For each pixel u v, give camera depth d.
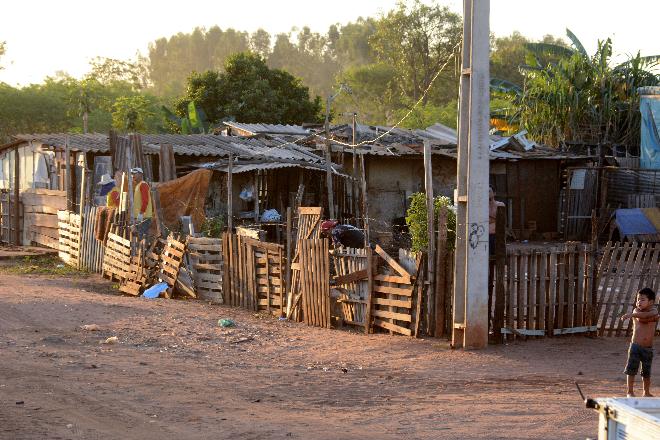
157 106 80.94
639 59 39.91
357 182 26.66
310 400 8.71
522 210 34.00
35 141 27.59
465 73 12.22
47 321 13.11
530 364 11.20
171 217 22.44
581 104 38.97
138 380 9.16
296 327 14.05
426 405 8.60
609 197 33.62
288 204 29.38
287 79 54.28
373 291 13.55
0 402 7.64
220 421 7.43
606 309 13.16
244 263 15.95
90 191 25.84
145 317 14.05
